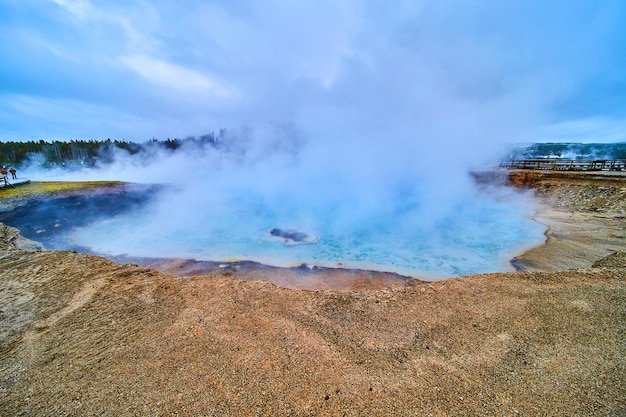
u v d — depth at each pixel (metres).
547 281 5.70
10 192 17.25
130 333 4.05
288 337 3.94
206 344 3.78
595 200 14.91
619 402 2.84
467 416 2.70
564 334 3.97
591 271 6.15
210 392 3.00
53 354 3.65
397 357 3.54
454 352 3.63
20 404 2.90
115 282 5.75
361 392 3.00
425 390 3.02
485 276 6.02
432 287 5.52
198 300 4.99
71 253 7.55
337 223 13.62
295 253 9.77
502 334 3.99
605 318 4.35
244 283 5.74
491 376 3.21
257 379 3.17
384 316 4.49
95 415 2.75
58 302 4.98
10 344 3.88
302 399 2.91
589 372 3.25
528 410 2.76
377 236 11.58
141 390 3.04
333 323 4.30
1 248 8.29
